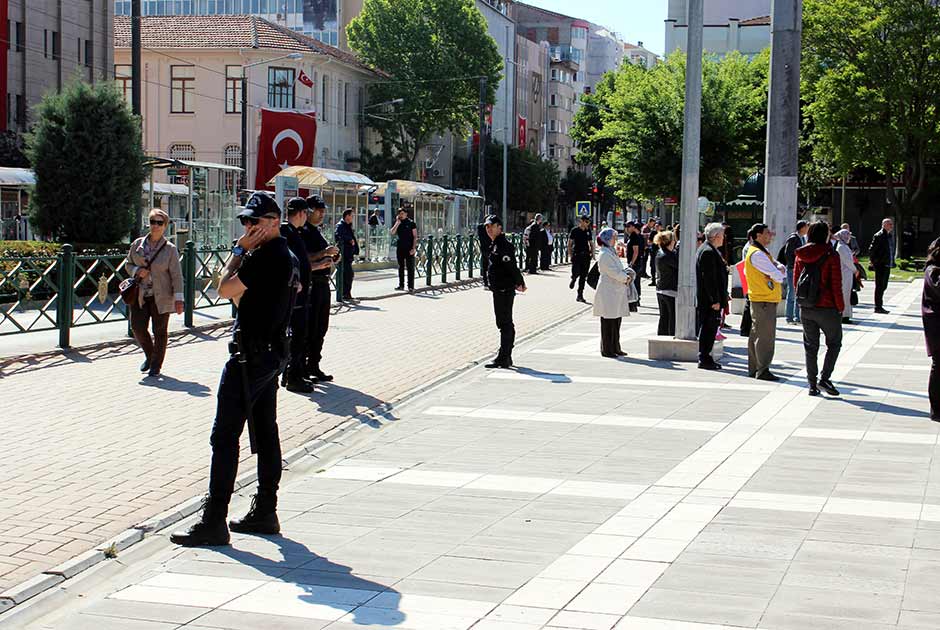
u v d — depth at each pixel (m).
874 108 49.25
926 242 61.50
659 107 45.84
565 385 13.91
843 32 50.16
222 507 7.13
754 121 45.59
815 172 58.78
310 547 7.04
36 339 16.66
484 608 5.89
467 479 8.88
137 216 28.20
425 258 36.00
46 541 6.97
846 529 7.36
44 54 51.00
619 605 5.91
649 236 34.16
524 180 95.62
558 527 7.45
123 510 7.74
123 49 65.00
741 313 23.66
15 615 5.80
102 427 10.59
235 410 7.17
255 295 7.13
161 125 65.44
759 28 79.00
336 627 5.62
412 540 7.17
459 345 17.92
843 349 18.02
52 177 27.19
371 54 79.44
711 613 5.78
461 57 80.12
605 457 9.68
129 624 5.69
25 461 9.13
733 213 47.34
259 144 62.91
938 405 11.40
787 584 6.25
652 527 7.43
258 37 65.62
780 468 9.22
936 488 8.52
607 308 16.58
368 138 79.81
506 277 15.44
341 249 25.19
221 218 34.09
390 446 10.22
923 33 48.44
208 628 5.62
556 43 138.12
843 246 22.42
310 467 9.42
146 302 13.55
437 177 96.12
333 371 14.62
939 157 52.62
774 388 13.67
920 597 6.02
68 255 15.62
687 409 12.13
